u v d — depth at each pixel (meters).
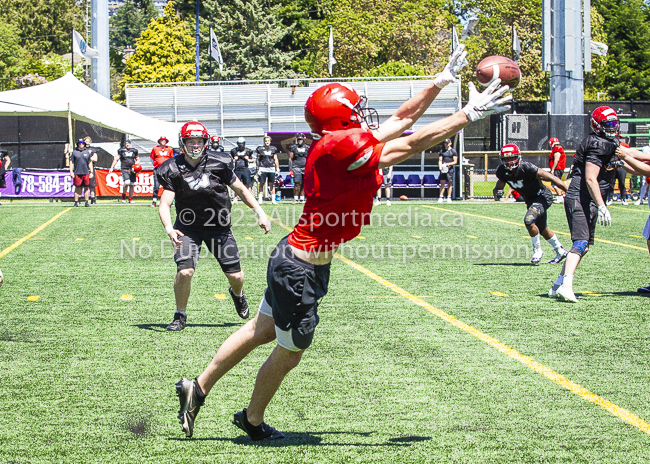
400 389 7.04
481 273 14.43
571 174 11.66
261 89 40.03
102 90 41.97
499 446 5.60
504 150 14.98
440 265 15.52
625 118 44.81
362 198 5.06
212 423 6.14
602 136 11.09
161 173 9.34
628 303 11.35
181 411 5.56
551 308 10.96
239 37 80.56
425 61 77.12
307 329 5.32
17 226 23.06
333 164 4.84
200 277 14.02
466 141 43.41
